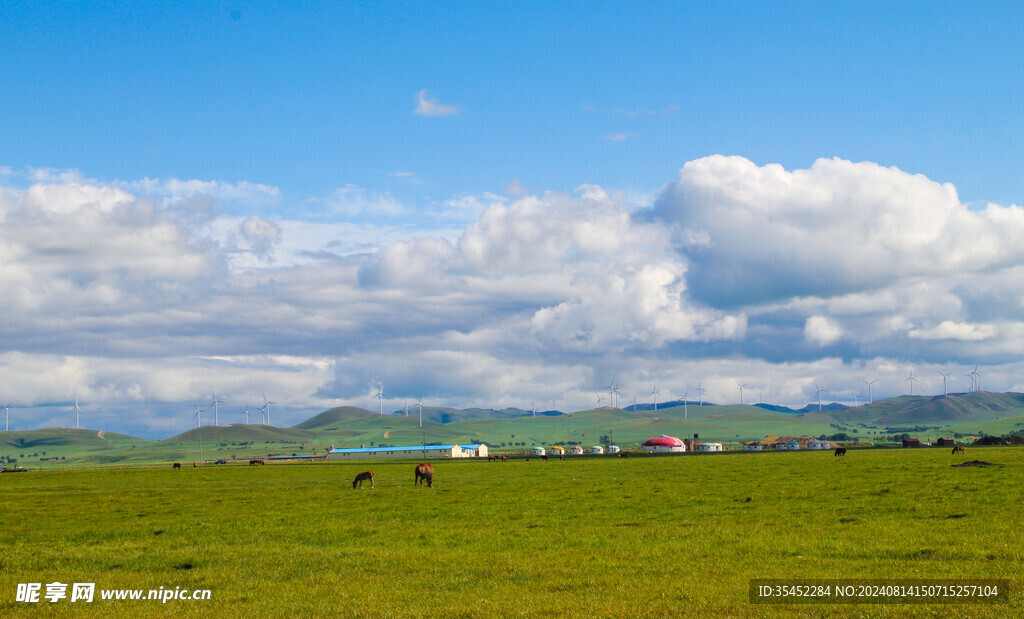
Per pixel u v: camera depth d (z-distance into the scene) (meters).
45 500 79.50
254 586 30.19
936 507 46.41
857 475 78.62
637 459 178.88
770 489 64.19
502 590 27.62
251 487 95.38
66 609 27.39
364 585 29.45
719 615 23.00
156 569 35.06
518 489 76.06
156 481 122.25
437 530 44.12
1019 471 75.12
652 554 33.81
